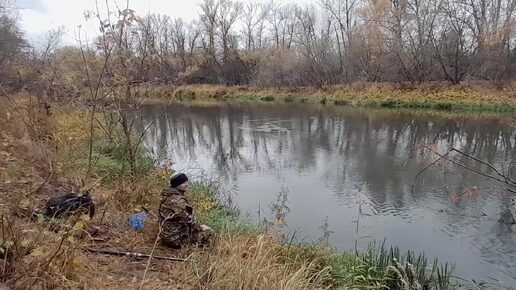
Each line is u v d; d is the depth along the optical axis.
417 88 30.31
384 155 14.94
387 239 8.00
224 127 22.70
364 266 6.01
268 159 14.87
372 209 9.55
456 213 9.23
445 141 17.17
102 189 7.02
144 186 7.18
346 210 9.54
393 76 32.72
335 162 14.13
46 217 4.23
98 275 4.14
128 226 5.69
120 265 4.55
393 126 21.20
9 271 3.28
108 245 5.00
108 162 8.30
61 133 8.69
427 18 31.41
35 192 5.35
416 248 7.61
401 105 28.48
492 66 25.94
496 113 23.09
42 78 7.99
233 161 14.63
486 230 8.35
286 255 5.79
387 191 10.84
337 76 37.88
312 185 11.52
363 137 18.59
